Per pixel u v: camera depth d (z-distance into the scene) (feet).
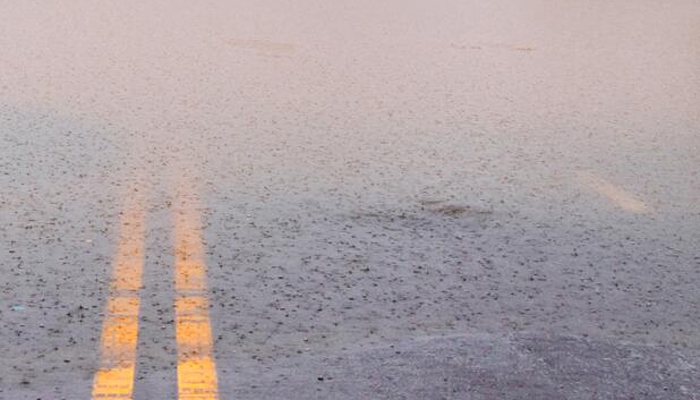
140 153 55.52
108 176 50.49
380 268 38.78
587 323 34.35
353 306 34.81
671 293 37.81
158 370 28.55
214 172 52.29
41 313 32.81
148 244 40.45
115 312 33.22
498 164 56.65
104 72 79.15
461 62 91.45
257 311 33.94
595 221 46.42
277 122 65.10
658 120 70.85
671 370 28.22
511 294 36.81
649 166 57.67
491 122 67.97
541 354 28.53
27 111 64.18
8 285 35.19
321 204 47.14
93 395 26.40
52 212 44.09
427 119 68.03
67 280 36.01
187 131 61.46
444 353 28.55
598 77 87.40
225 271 37.65
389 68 86.94
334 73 83.61
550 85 82.79
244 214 45.06
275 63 86.74
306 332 32.24
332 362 28.63
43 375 27.96
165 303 34.24
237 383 27.22
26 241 40.06
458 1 132.87
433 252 41.01
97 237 41.01
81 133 59.31
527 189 51.62
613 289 37.88
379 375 27.20
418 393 25.80
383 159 56.59
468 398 25.50
